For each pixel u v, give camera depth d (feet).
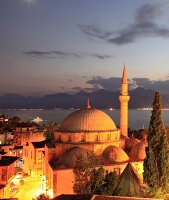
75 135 204.13
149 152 157.07
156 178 154.40
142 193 150.92
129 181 157.58
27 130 413.80
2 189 179.52
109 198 117.39
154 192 145.89
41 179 257.55
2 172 188.75
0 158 204.03
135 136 316.81
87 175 161.58
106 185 154.81
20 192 221.05
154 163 155.53
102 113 222.07
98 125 210.18
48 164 204.03
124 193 152.97
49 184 197.77
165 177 154.10
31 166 273.95
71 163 186.29
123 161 199.52
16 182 228.22
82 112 217.15
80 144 202.08
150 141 158.20
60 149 205.36
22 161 292.20
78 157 169.78
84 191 156.97
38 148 269.85
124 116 260.01
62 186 180.24
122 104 260.83
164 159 154.92
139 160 204.54
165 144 156.35
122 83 263.29
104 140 208.54
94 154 192.44
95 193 153.69
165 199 147.64
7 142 367.66
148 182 155.43
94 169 163.94
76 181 164.25
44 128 435.53
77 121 210.59
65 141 206.28
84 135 204.95
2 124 510.58
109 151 201.87
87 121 209.97
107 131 210.18
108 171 190.29
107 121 217.36
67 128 210.38
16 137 365.81
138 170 200.23
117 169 192.95
